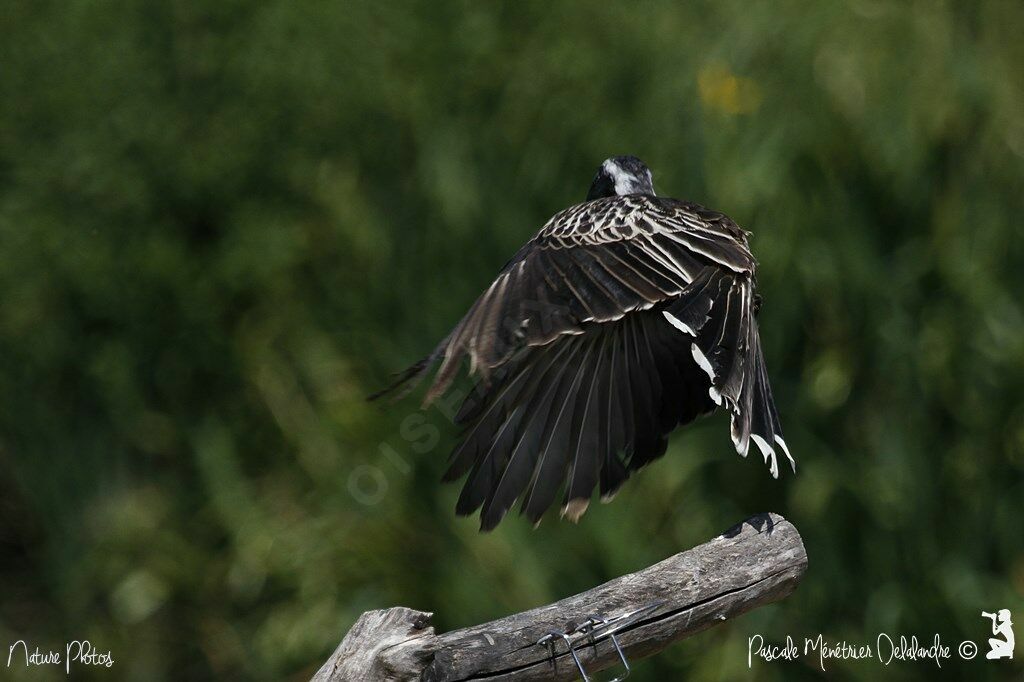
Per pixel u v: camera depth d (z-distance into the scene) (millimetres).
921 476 11008
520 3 11578
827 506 10914
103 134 11203
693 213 5371
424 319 11109
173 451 11227
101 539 11023
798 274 10945
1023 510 11086
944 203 11328
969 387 11094
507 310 4492
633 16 11445
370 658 4645
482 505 5148
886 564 10891
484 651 4777
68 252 11078
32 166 11219
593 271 4840
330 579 10570
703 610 4945
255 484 11023
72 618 11047
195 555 10977
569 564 10633
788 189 10953
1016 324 11133
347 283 11250
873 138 11148
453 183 11086
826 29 11281
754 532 5070
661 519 10750
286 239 11094
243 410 11172
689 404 5336
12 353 11180
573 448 5230
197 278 11117
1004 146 11336
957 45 11523
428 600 10641
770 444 5090
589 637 4832
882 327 11023
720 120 11062
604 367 5297
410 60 11453
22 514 11383
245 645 10789
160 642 10930
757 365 5219
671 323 5133
